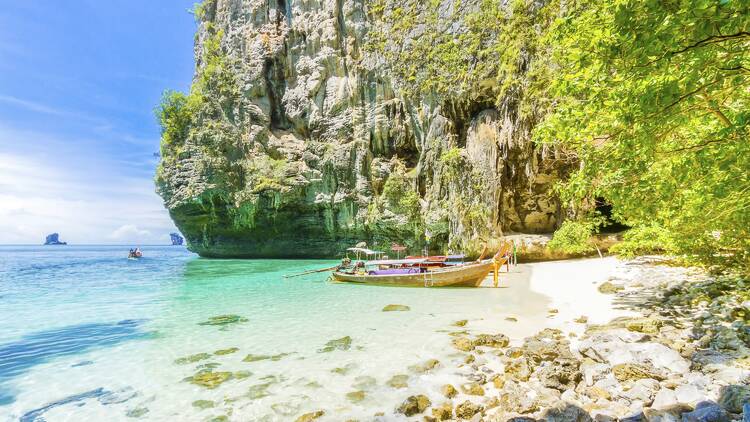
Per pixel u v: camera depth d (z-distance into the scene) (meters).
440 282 17.33
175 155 40.28
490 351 7.95
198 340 9.90
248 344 9.38
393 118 36.62
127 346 9.56
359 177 36.97
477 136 28.48
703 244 8.96
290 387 6.68
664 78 3.90
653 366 6.03
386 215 34.31
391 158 37.50
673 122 4.54
